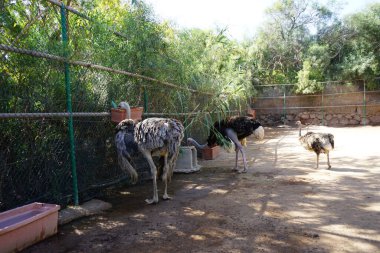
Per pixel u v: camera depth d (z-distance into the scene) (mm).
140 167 6266
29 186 4047
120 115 4969
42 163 4203
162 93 6797
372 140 10906
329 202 4500
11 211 3516
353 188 5160
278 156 8547
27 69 3877
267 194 5008
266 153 9172
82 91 4758
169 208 4516
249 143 11594
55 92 4305
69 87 4254
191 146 7188
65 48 4121
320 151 6695
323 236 3375
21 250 3221
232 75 11203
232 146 7176
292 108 18391
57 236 3602
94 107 5023
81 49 4551
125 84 5734
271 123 18656
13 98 3764
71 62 4227
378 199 4559
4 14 3896
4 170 3746
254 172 6684
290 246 3166
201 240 3395
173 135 4629
